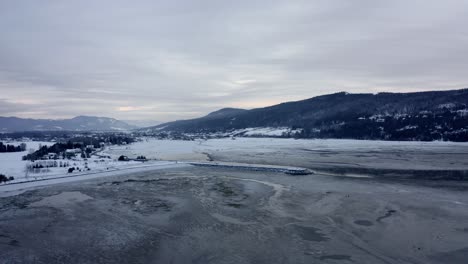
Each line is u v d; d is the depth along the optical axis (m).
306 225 31.30
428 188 47.25
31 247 27.08
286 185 51.12
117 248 26.66
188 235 29.27
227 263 23.53
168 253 25.52
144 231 30.52
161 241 27.97
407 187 48.06
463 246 25.92
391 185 49.72
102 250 26.30
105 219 34.31
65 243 27.84
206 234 29.39
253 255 24.80
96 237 29.11
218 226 31.48
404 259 23.83
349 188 47.84
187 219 33.78
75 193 46.94
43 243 27.89
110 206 39.41
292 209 36.81
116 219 34.25
